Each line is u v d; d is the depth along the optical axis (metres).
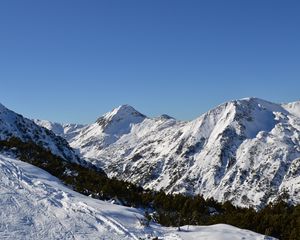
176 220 32.38
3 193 29.61
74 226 25.03
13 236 21.95
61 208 28.41
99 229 25.25
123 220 28.41
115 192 41.53
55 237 22.69
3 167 37.56
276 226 33.59
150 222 29.83
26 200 28.88
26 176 36.12
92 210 28.84
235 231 28.16
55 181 39.03
